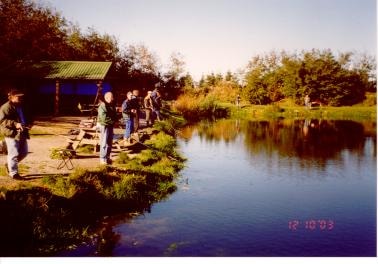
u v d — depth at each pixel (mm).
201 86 64438
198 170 14242
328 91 54500
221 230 8383
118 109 21031
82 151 12859
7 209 7113
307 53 55656
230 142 22062
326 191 12062
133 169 11242
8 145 8531
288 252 7441
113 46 51250
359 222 9352
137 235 7840
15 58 35000
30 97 27984
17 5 35625
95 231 7895
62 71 27625
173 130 24594
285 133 26938
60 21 44125
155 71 53438
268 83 55781
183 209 9656
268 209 10031
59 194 8258
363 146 21359
